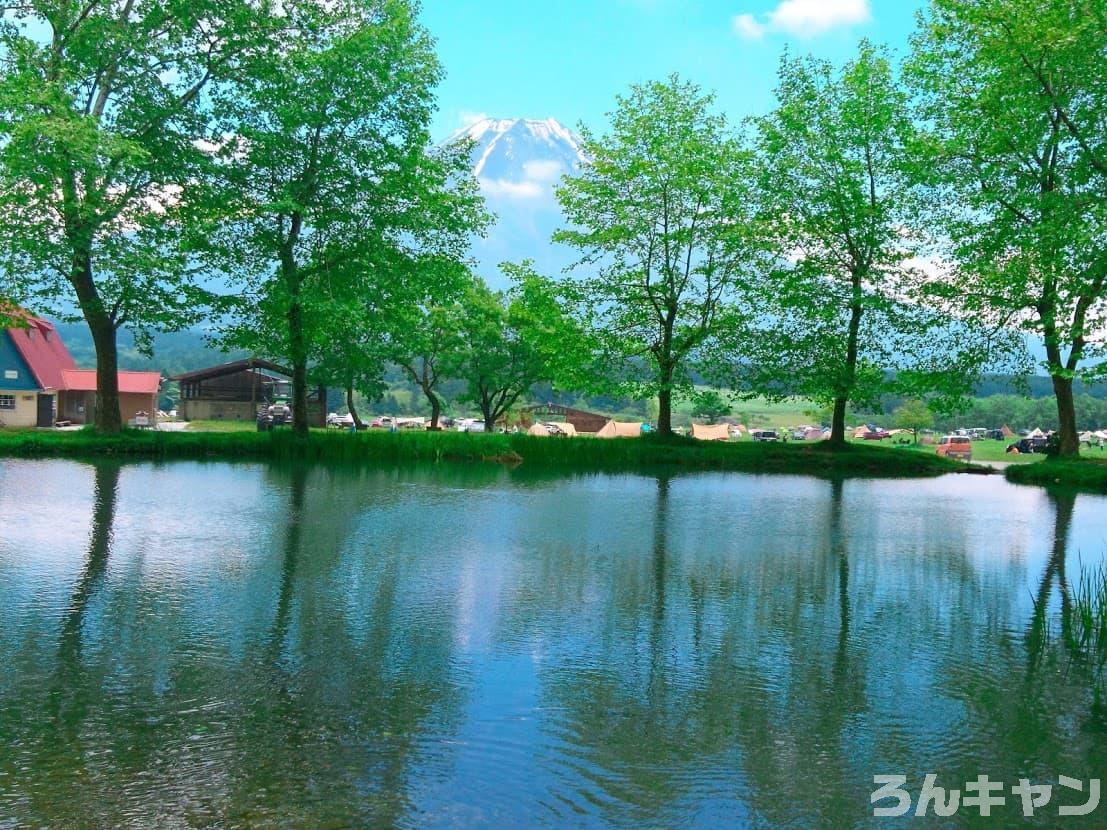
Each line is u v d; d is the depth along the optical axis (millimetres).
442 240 27062
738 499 18250
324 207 24969
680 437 29969
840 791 4812
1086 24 16062
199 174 24172
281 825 4254
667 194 28641
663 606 8719
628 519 14672
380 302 25656
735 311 29047
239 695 5922
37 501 14531
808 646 7449
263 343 26016
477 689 6184
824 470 26859
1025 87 18969
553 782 4809
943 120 26844
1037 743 5492
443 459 26453
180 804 4422
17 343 46625
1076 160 22422
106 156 20797
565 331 30734
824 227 27844
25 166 19719
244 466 22062
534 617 8156
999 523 15359
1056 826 4500
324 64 23828
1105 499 20031
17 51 21906
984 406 108688
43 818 4258
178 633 7273
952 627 8125
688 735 5484
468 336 49812
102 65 22859
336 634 7387
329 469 22172
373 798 4555
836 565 11000
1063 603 9117
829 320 28297
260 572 9648
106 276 22812
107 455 23250
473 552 11219
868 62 27344
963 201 26922
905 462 27625
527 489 19047
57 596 8352
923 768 5121
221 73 24719
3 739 5129
